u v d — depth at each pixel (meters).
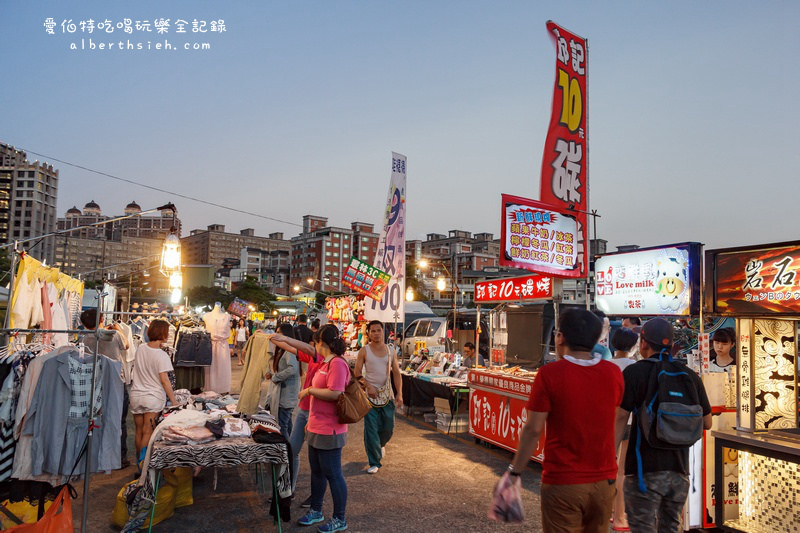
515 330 7.94
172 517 4.74
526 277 7.08
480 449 7.43
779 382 4.39
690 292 4.68
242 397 5.26
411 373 10.09
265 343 5.41
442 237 199.38
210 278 122.69
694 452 4.51
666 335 3.30
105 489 5.56
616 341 4.51
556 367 2.66
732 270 4.32
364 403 4.38
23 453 4.14
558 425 2.62
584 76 8.30
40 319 5.62
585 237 7.96
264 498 5.32
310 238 140.62
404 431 8.67
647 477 3.14
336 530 4.41
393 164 11.47
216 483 5.61
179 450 4.10
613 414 2.70
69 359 4.29
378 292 10.83
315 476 4.56
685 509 4.46
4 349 4.34
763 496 4.16
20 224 160.38
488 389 7.24
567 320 2.80
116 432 4.52
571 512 2.58
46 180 167.50
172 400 5.71
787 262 3.94
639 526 3.17
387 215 11.34
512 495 2.63
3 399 4.09
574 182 7.99
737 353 4.32
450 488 5.68
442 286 14.96
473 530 4.54
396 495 5.44
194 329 8.02
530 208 6.35
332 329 4.50
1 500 4.16
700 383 3.30
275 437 4.44
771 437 4.08
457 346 14.52
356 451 7.30
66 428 4.20
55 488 4.34
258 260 172.88
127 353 6.76
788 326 4.46
